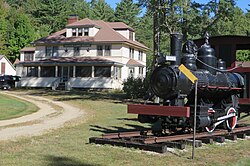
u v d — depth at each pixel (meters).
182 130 12.09
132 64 43.53
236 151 9.79
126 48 43.91
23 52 53.28
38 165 7.55
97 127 14.12
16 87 43.94
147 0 24.14
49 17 80.94
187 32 24.80
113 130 13.37
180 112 10.09
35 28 75.81
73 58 43.44
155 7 23.91
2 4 83.00
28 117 17.44
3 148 9.35
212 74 12.05
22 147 9.55
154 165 7.84
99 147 9.62
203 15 24.09
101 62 40.41
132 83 30.28
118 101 27.53
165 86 10.88
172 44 11.36
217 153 9.41
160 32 24.70
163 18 24.09
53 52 45.31
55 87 42.56
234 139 11.74
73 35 45.34
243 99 14.96
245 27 35.94
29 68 44.69
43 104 24.48
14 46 65.25
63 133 12.31
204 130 11.95
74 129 13.41
